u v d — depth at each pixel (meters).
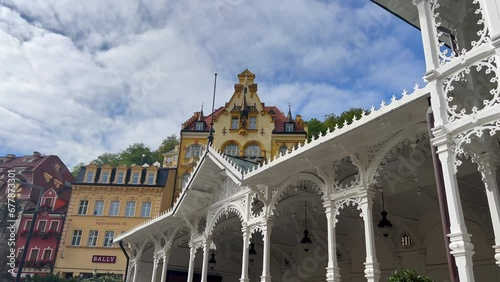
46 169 51.00
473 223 11.35
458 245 5.51
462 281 5.35
